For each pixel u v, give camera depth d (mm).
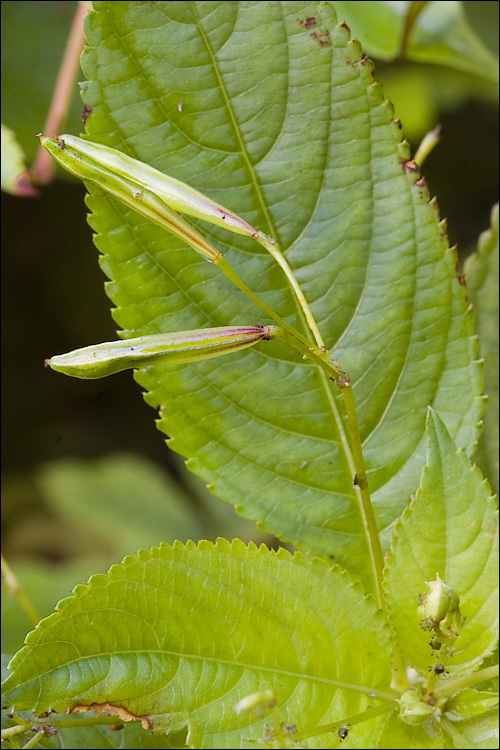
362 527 329
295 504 328
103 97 324
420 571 316
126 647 306
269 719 311
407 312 330
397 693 317
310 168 329
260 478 328
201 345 298
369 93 328
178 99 326
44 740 329
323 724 313
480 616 317
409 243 329
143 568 308
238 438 328
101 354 296
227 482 328
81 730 331
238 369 327
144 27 324
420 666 317
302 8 327
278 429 328
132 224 323
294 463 328
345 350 330
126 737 332
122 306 324
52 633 303
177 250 324
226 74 327
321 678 314
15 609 376
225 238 328
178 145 326
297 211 329
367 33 418
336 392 329
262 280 328
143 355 297
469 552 315
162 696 307
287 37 327
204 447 327
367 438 330
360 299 330
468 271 361
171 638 308
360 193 330
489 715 316
